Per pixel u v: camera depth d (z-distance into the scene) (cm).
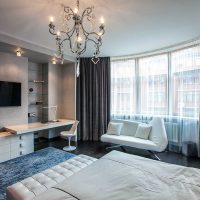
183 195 134
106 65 497
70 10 225
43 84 504
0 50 363
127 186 149
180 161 350
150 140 386
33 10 226
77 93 506
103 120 500
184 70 397
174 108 420
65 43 355
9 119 387
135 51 433
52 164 326
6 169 301
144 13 240
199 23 274
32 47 362
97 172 179
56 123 433
